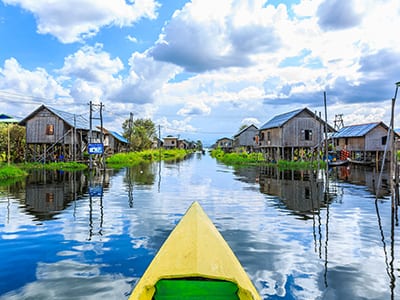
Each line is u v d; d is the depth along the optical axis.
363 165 33.28
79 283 4.79
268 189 14.77
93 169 26.94
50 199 11.92
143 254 5.98
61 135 31.75
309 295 4.47
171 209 10.07
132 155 43.12
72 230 7.59
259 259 5.77
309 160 33.19
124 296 4.42
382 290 4.62
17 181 17.64
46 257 5.84
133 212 9.60
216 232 4.98
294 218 8.91
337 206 10.64
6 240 6.83
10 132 32.81
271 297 4.41
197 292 3.71
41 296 4.41
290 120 33.16
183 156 69.31
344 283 4.84
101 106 26.73
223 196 12.75
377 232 7.52
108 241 6.75
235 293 3.72
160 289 3.72
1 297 4.39
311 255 6.01
